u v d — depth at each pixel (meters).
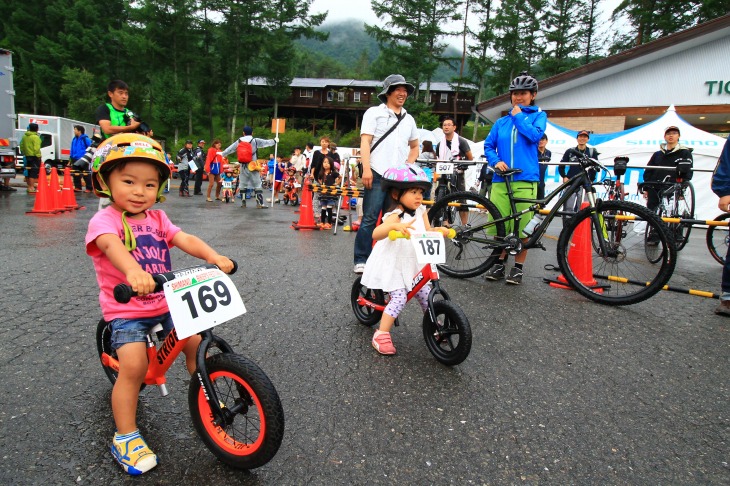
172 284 1.84
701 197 11.07
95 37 49.53
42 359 2.79
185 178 16.05
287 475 1.86
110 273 2.02
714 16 30.52
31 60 48.84
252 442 2.04
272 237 7.59
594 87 16.81
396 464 1.95
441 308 2.89
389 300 3.25
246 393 1.91
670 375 2.88
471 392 2.60
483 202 4.98
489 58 44.19
